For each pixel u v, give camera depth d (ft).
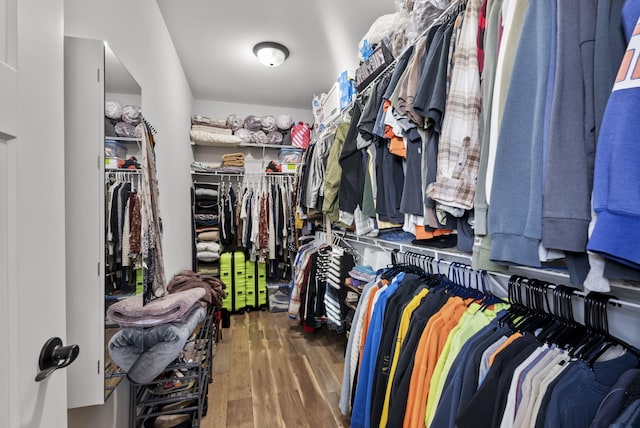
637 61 1.50
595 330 2.59
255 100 12.36
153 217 5.04
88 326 3.25
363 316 4.95
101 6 3.93
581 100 1.93
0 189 1.61
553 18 2.15
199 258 10.68
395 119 4.19
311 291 8.53
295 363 7.39
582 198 1.88
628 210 1.46
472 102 3.06
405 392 3.43
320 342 8.63
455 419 2.66
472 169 3.03
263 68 9.44
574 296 2.83
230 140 11.32
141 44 5.27
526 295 3.26
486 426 2.43
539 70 2.18
